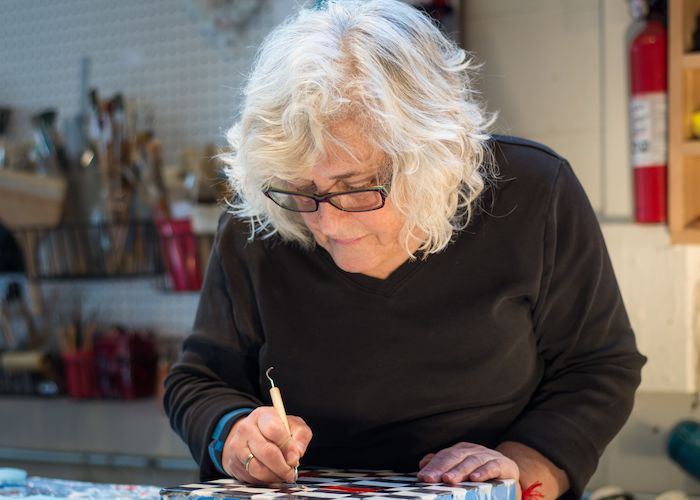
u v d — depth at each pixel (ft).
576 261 3.71
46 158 7.56
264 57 3.38
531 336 3.83
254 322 3.95
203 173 6.53
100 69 7.91
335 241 3.34
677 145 5.65
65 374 7.71
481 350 3.67
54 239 7.48
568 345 3.84
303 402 3.81
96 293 7.95
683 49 5.59
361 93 3.03
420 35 3.33
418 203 3.23
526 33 6.41
